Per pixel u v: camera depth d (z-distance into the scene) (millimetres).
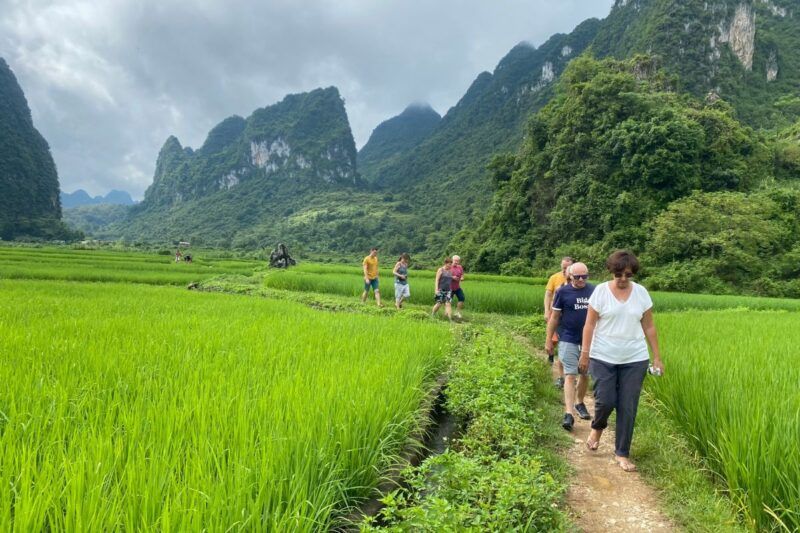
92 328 6375
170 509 1975
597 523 3193
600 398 4156
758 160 44188
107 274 24188
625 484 3785
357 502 2959
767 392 3803
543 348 9516
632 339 4047
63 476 2082
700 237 33656
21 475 2020
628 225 40062
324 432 2988
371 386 4004
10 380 3555
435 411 5363
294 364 4648
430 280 22156
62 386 3488
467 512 2518
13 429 2641
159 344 5363
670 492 3523
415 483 2840
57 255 40938
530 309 15438
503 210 53000
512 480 2754
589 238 42656
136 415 2863
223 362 4668
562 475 3797
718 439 3484
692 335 7777
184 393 3490
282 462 2547
